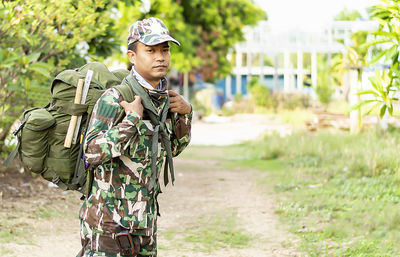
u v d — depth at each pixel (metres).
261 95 33.88
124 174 2.68
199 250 5.30
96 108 2.61
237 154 14.64
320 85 28.36
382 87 4.61
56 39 7.24
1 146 8.41
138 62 2.68
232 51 37.47
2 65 6.27
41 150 2.73
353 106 4.66
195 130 23.84
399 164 9.05
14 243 5.11
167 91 2.79
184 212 7.12
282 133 19.84
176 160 13.41
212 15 30.28
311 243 5.36
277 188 8.62
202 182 9.66
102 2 7.73
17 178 8.27
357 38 18.77
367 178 8.69
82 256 2.78
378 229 5.70
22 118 2.78
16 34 6.79
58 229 5.86
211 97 36.16
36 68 6.44
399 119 15.05
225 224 6.43
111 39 8.98
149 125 2.72
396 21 4.49
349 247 5.13
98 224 2.67
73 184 2.80
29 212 6.44
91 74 2.76
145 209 2.74
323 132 15.50
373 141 12.07
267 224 6.37
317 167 10.61
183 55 28.22
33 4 6.55
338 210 6.76
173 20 26.42
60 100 2.71
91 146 2.52
